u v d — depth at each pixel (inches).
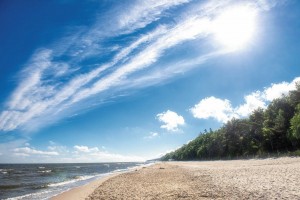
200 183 956.0
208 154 4943.4
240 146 3752.5
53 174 3181.6
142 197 764.0
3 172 3831.2
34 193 1226.6
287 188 650.8
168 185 1024.9
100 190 1074.7
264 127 3176.7
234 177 1031.6
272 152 2979.8
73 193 1120.2
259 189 675.4
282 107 3139.8
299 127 2240.4
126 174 2050.9
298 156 2191.2
